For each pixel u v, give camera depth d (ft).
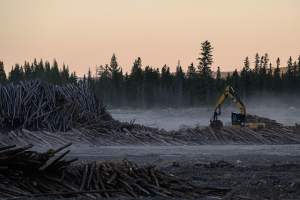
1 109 161.58
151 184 75.46
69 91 178.19
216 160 117.70
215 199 72.49
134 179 75.51
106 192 71.72
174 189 75.77
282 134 181.78
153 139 164.76
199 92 475.31
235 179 88.17
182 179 80.38
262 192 76.07
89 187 73.20
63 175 74.49
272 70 559.79
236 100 192.24
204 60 478.59
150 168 80.02
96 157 123.85
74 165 79.36
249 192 76.07
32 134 150.92
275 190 77.36
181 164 107.04
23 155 72.33
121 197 70.79
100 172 76.79
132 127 174.29
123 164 80.02
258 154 136.15
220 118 314.35
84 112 171.12
